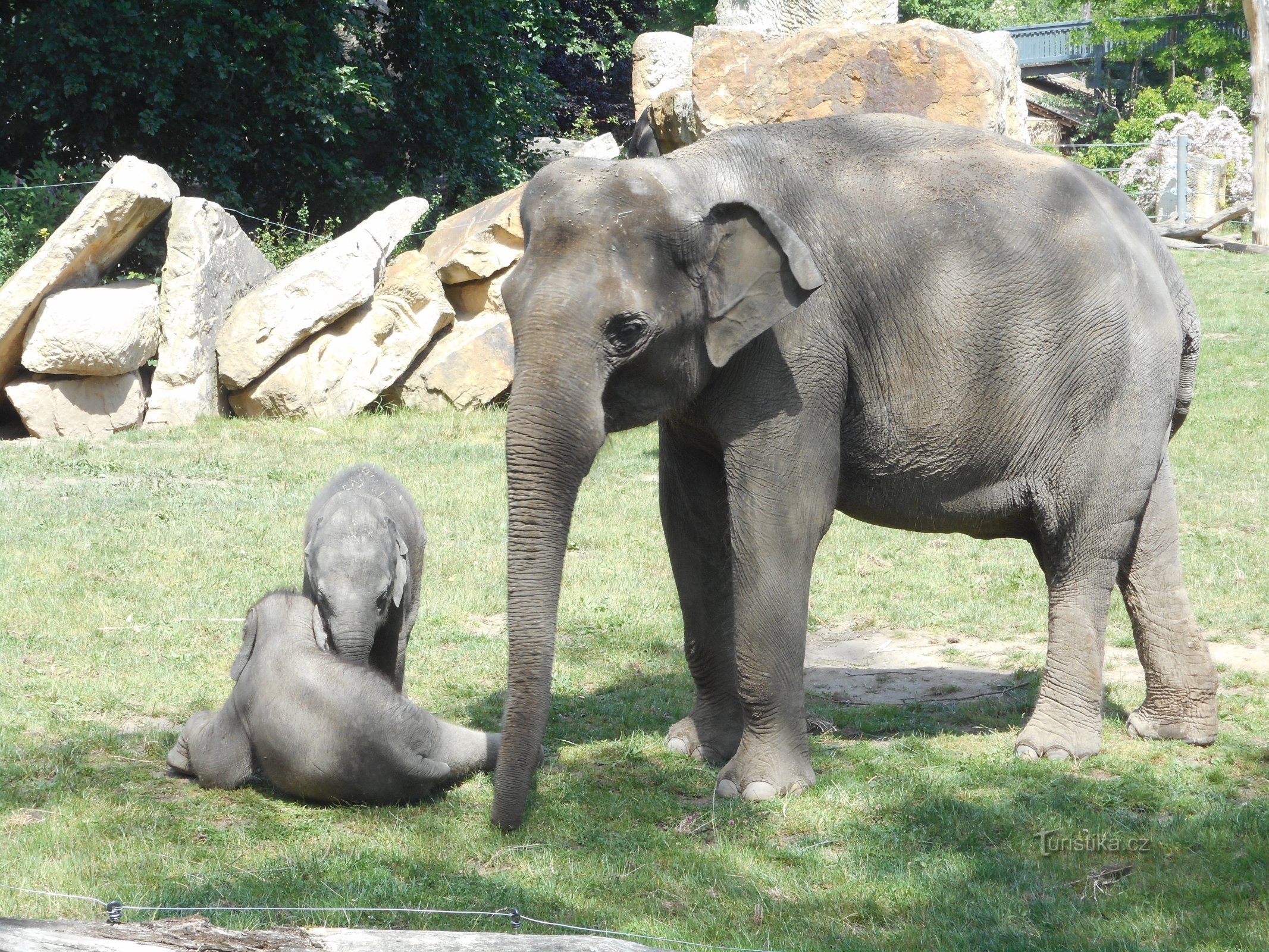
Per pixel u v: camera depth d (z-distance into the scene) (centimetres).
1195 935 632
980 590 1370
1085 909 664
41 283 2159
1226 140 4916
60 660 1088
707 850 740
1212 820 766
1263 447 1953
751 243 741
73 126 3347
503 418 2311
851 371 826
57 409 2177
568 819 778
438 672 1090
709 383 793
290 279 2297
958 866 712
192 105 3338
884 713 1005
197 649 1135
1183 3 6088
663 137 2236
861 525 1644
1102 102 6975
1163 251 930
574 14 4759
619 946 440
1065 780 834
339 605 845
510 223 2433
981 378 834
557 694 1051
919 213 825
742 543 805
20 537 1494
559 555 717
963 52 1853
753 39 1928
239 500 1717
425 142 3912
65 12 3053
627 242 724
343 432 2180
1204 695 920
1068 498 864
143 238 3228
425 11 3716
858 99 1875
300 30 3231
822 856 730
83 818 779
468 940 436
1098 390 852
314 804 812
